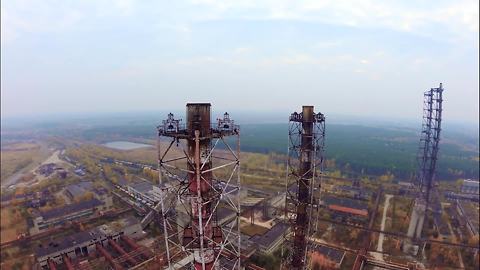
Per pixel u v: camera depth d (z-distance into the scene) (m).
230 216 100.00
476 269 77.56
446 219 112.38
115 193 143.38
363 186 160.12
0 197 145.62
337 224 101.38
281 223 95.12
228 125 33.28
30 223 107.75
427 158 94.75
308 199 50.06
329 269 73.69
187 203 35.84
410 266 75.38
